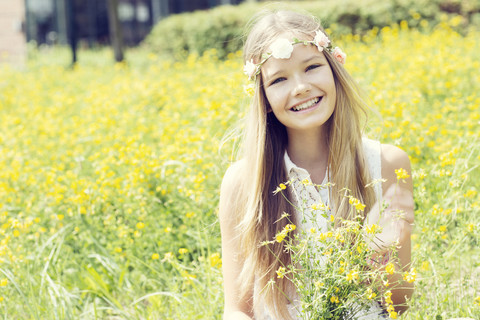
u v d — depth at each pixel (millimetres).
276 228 2340
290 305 2363
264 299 2371
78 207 3730
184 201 3734
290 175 2395
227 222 2447
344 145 2336
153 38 13086
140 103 6719
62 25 16500
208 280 3010
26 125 6484
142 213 3707
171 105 6340
